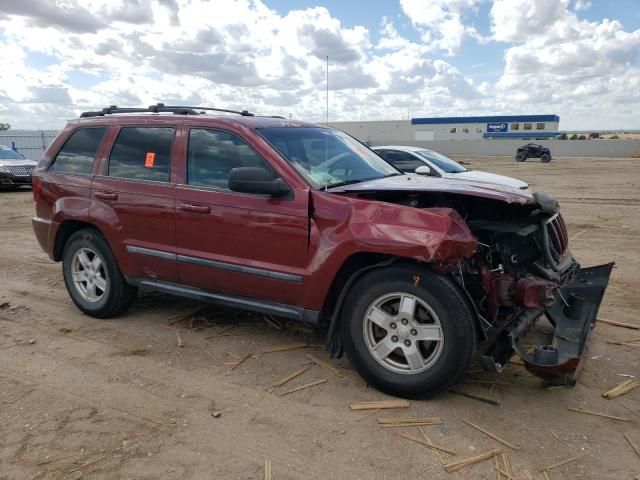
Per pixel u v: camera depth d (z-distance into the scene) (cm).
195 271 462
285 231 409
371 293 376
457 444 326
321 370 425
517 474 299
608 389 392
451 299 350
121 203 497
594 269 487
